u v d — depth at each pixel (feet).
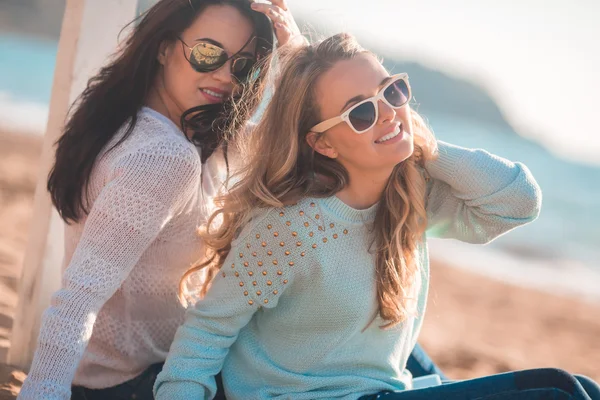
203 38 7.50
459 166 7.49
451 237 8.11
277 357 7.32
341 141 6.90
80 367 7.82
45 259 9.96
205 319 7.18
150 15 7.58
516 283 33.58
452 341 21.24
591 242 49.83
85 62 9.61
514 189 7.48
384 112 6.74
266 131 7.14
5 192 27.45
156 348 7.94
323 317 7.06
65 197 7.55
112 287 7.04
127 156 7.06
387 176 7.11
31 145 40.27
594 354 23.47
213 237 7.39
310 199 6.98
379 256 7.14
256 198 7.13
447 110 193.57
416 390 6.94
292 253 6.89
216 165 8.10
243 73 7.75
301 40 8.07
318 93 6.91
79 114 7.66
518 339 23.52
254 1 7.96
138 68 7.55
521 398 6.54
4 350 10.84
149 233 7.07
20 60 87.81
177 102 7.80
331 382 7.14
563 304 30.83
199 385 7.11
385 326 7.18
